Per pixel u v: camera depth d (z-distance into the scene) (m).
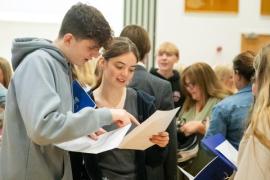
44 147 1.45
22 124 1.44
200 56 5.30
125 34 2.37
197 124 2.88
